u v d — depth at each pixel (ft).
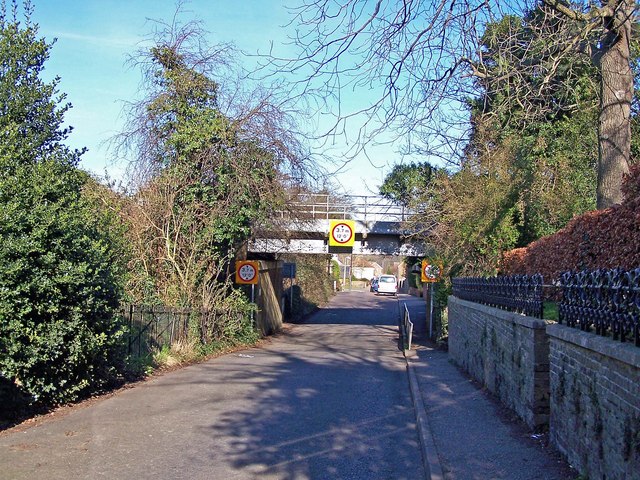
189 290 64.34
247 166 68.18
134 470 22.57
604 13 31.60
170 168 67.26
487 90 29.01
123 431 28.30
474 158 68.33
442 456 24.20
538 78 31.81
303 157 70.79
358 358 63.05
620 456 16.79
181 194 67.67
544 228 64.54
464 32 25.93
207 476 22.17
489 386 38.11
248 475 22.48
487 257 67.97
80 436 27.07
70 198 35.32
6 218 29.01
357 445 27.35
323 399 38.34
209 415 32.50
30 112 39.52
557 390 23.57
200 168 67.92
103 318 35.22
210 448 25.99
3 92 38.47
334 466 24.03
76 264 32.37
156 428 29.14
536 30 29.48
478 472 22.02
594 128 60.49
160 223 66.18
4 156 32.86
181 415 32.22
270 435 28.66
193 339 58.95
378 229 92.94
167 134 68.08
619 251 28.53
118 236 47.93
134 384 41.57
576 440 21.01
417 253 95.91
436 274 77.71
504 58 27.37
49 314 30.71
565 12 30.53
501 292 36.29
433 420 30.78
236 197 67.87
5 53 39.06
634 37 42.57
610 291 18.80
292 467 23.72
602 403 18.30
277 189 70.03
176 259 65.98
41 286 29.45
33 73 40.60
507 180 65.41
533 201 64.54
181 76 67.56
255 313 81.61
